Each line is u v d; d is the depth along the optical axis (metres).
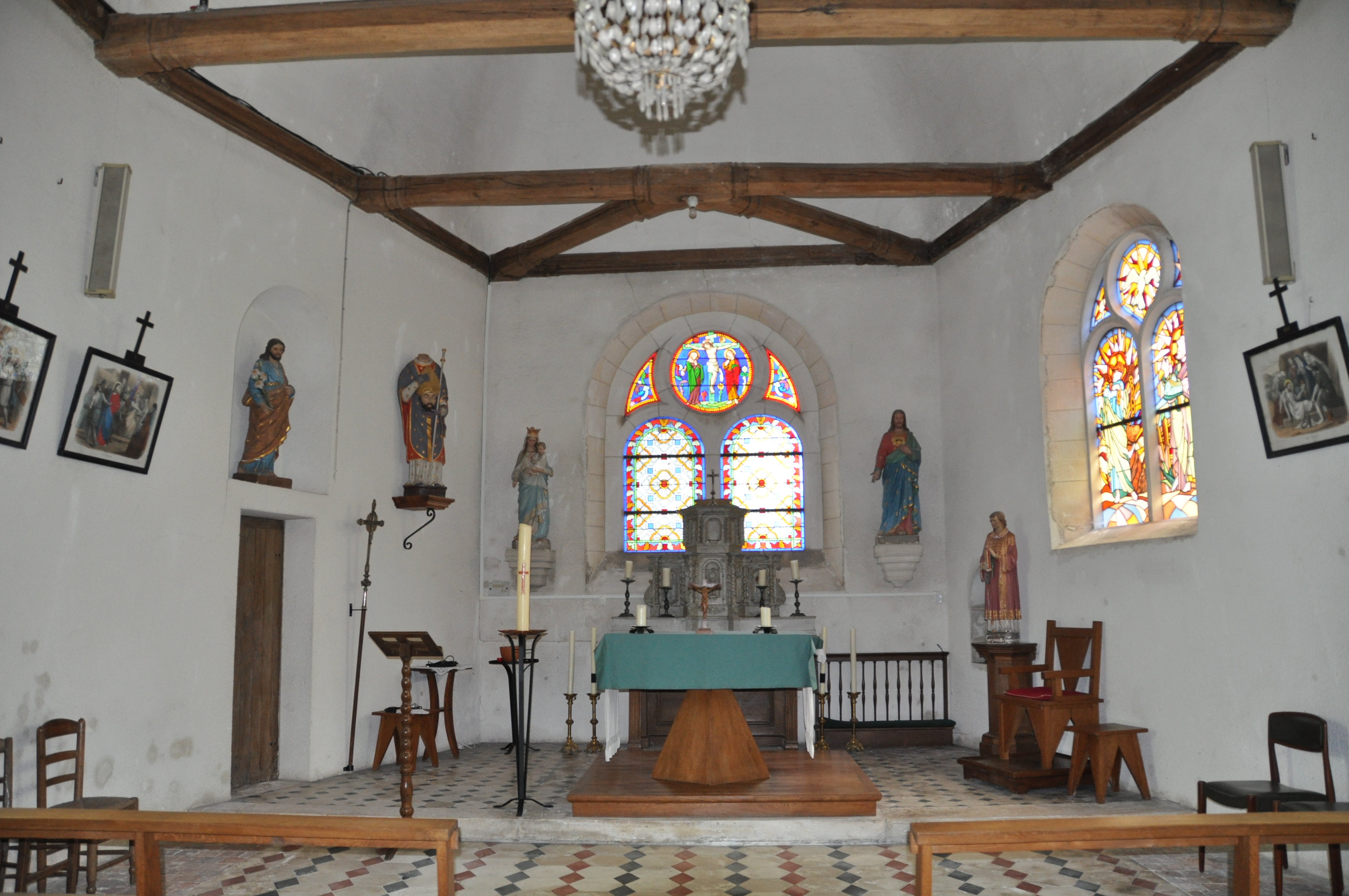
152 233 7.16
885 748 10.53
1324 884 5.62
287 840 4.00
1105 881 5.69
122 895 5.40
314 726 8.75
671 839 6.59
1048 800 7.57
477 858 6.21
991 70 9.70
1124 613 8.12
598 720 11.24
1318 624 6.14
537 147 11.70
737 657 7.19
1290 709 6.32
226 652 7.76
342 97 9.21
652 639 7.20
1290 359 6.32
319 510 9.01
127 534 6.83
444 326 11.28
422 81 10.04
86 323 6.51
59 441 6.27
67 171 6.38
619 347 12.41
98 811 4.10
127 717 6.75
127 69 6.75
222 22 6.64
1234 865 4.57
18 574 5.93
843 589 11.59
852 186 9.48
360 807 7.39
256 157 8.35
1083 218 8.94
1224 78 7.13
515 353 12.27
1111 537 8.56
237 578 7.98
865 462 11.78
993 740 8.90
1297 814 3.98
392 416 10.23
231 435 8.52
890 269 12.12
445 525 11.02
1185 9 6.46
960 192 9.47
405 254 10.58
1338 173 6.10
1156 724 7.65
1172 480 8.27
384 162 10.15
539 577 11.51
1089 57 8.46
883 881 5.70
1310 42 6.33
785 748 9.35
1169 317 8.34
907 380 11.89
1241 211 6.94
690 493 12.36
